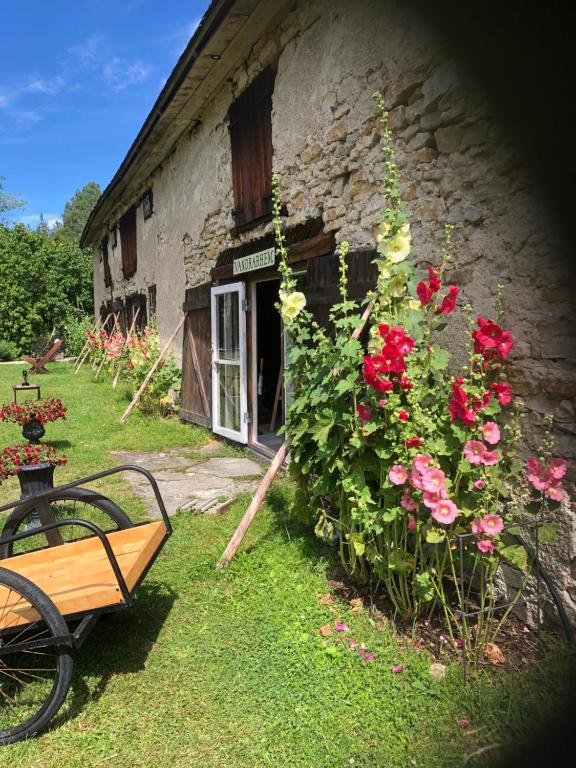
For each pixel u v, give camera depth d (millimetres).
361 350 3221
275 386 9680
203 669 2775
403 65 3658
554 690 2410
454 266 3279
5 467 4340
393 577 3203
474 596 3242
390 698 2482
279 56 5516
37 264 24641
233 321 7328
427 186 3494
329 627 3023
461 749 2184
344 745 2242
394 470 2742
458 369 3242
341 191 4594
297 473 3816
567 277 2621
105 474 3002
